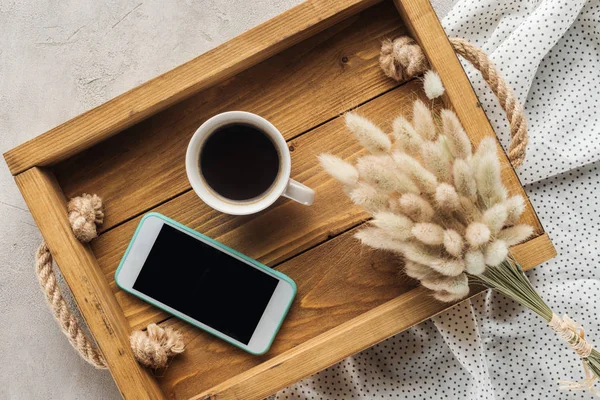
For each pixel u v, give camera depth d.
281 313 0.86
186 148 0.87
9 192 0.99
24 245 0.99
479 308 0.94
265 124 0.82
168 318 0.88
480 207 0.78
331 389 0.96
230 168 0.84
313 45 0.87
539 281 0.94
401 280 0.86
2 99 1.00
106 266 0.88
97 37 1.00
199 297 0.87
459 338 0.92
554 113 0.95
